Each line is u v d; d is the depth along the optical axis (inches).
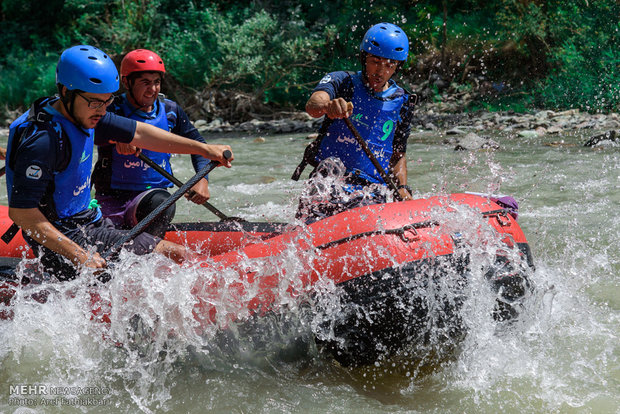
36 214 109.5
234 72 471.5
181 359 115.2
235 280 113.8
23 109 509.4
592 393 105.3
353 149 142.5
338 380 112.3
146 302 113.6
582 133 342.0
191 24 513.7
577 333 124.8
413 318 109.0
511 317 115.2
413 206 119.3
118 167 144.6
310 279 112.0
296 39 462.6
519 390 107.2
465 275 111.9
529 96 435.5
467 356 113.3
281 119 463.5
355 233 113.6
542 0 462.9
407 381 112.3
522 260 119.0
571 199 218.4
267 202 230.2
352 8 499.8
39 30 594.6
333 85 140.5
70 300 114.9
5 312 119.9
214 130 435.8
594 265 157.6
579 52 430.9
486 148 313.9
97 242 119.4
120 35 485.7
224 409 103.7
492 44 469.1
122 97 145.9
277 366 114.7
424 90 457.4
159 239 132.6
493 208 125.3
